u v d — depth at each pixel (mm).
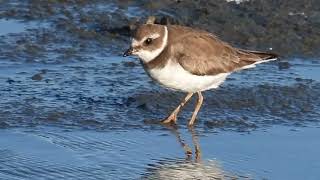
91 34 18344
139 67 16531
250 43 17984
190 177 11375
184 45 13164
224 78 13938
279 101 14680
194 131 13344
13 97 14617
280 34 18344
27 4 20391
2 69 16250
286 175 11469
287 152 12375
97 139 12812
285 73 16250
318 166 11820
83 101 14531
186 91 13703
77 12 19797
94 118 13727
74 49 17500
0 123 13336
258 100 14695
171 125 13594
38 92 14938
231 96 14859
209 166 11820
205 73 13297
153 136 13055
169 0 20234
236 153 12352
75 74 16031
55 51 17375
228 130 13375
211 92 15000
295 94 15016
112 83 15539
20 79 15664
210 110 14266
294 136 13078
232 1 20047
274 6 19844
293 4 19969
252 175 11477
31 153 12156
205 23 18844
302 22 19016
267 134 13180
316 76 16125
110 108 14219
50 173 11430
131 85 15438
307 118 13969
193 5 19859
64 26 18797
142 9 19938
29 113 13836
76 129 13219
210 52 13352
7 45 17531
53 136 12883
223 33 18422
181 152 12391
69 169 11586
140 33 13047
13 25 18906
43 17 19469
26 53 17172
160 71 13180
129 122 13641
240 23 18859
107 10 19922
